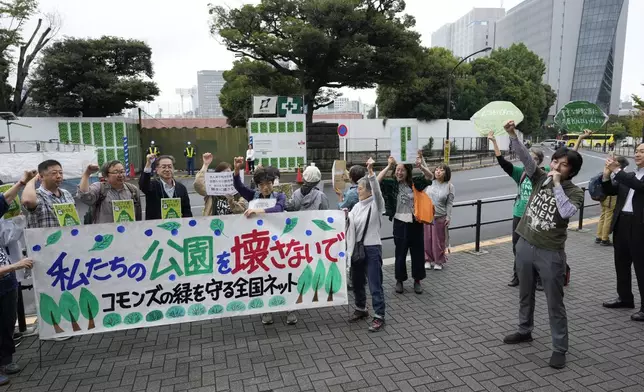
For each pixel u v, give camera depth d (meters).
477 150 37.91
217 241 4.45
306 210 5.03
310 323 4.88
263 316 4.83
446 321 4.87
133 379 3.75
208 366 3.95
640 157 4.70
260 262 4.57
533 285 4.16
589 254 7.51
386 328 4.71
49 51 24.70
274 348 4.28
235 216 4.48
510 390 3.53
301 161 23.69
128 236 4.23
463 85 40.16
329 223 4.72
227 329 4.74
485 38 117.81
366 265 4.77
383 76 23.84
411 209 5.54
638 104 23.58
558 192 3.73
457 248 8.05
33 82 24.72
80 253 4.13
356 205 4.76
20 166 13.82
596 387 3.55
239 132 28.34
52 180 4.67
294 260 4.66
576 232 9.22
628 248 4.99
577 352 4.14
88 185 4.70
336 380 3.70
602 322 4.80
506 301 5.44
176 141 28.03
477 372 3.80
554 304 3.87
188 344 4.39
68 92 25.20
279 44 21.44
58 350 4.30
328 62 23.77
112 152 24.48
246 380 3.71
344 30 22.41
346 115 49.94
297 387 3.60
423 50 24.53
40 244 4.02
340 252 4.77
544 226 3.88
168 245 4.34
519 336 4.31
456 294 5.70
